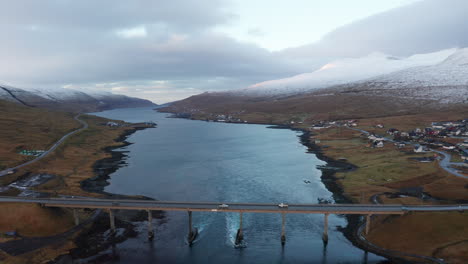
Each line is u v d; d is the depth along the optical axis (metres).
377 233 95.94
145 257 87.81
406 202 116.31
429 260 79.69
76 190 142.38
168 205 102.44
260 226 107.25
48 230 98.31
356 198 127.06
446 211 96.06
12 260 82.50
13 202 105.75
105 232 102.06
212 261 86.19
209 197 134.88
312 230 103.69
